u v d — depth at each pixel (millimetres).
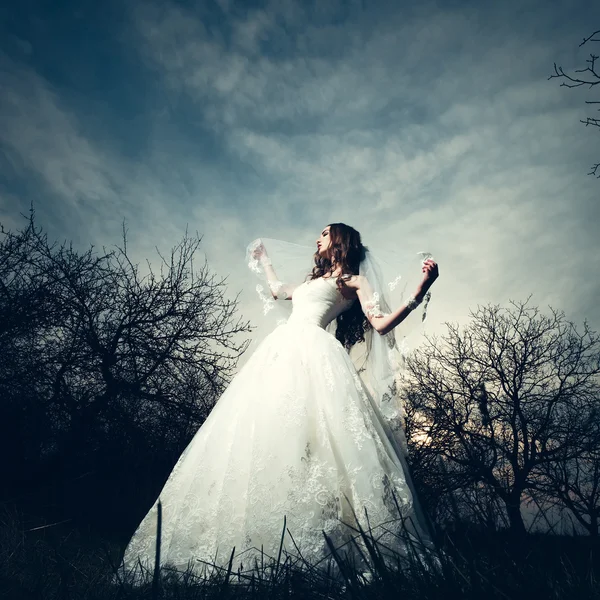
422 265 2432
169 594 1247
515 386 9906
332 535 1665
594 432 7672
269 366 2139
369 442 1915
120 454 5691
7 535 1845
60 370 5719
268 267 3088
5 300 5258
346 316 2807
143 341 6582
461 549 1026
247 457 1873
